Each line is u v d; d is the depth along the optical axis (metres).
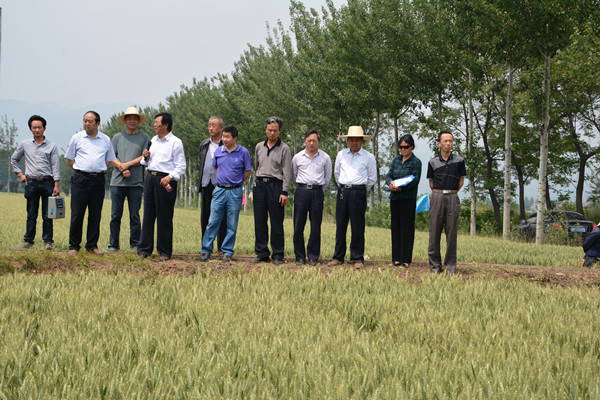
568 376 3.14
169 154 7.89
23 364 3.11
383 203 36.81
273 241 8.34
